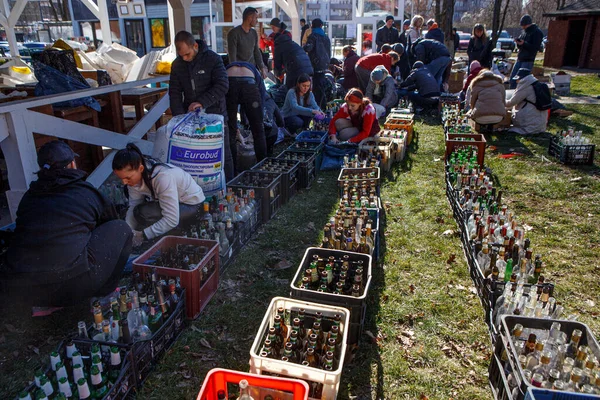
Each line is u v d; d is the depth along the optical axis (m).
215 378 2.25
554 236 4.84
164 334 3.06
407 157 7.57
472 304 3.70
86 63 7.82
